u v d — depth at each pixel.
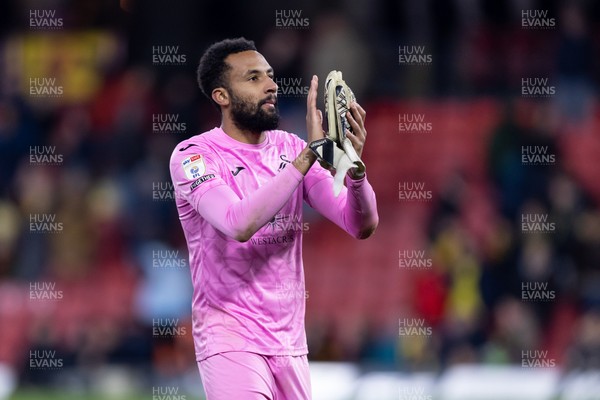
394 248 49.75
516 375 33.12
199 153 16.47
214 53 16.95
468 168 52.78
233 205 15.63
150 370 37.88
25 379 38.34
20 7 58.69
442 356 39.06
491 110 54.50
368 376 33.59
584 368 35.88
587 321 39.62
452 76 55.34
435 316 39.78
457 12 55.31
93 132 54.69
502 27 55.41
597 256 42.16
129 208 49.81
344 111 15.60
